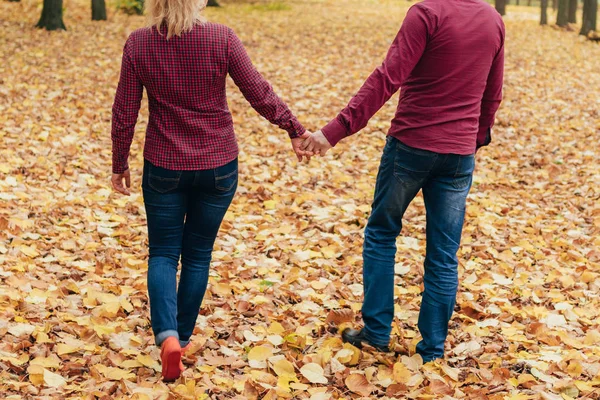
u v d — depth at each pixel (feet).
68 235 16.65
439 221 11.36
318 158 25.44
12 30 50.93
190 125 10.06
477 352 12.00
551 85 43.52
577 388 10.44
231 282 14.56
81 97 32.55
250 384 10.23
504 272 16.21
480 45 10.79
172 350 9.61
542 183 23.84
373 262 11.76
